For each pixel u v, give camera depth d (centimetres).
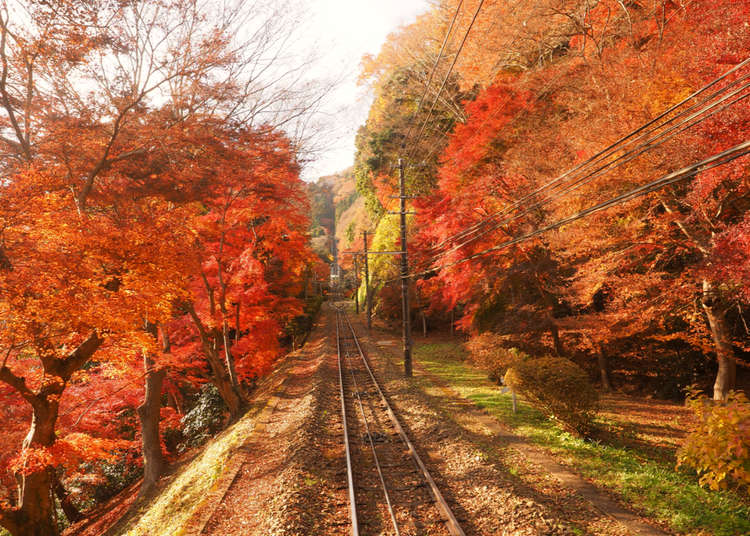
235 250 1984
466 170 1975
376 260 4772
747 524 642
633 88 1118
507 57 2159
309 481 912
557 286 1571
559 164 1380
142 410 1605
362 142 4341
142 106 995
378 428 1316
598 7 1714
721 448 708
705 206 988
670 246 1177
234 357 2323
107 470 1853
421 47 2836
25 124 940
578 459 948
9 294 795
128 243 936
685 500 732
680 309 1288
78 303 863
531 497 764
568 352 1797
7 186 850
